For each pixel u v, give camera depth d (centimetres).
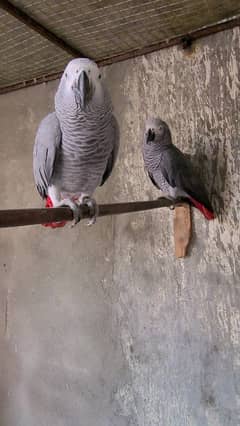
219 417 63
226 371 63
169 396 69
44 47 76
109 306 77
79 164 54
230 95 66
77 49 77
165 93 73
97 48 77
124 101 78
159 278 71
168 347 69
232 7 64
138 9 64
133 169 76
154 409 70
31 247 90
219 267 65
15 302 92
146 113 75
